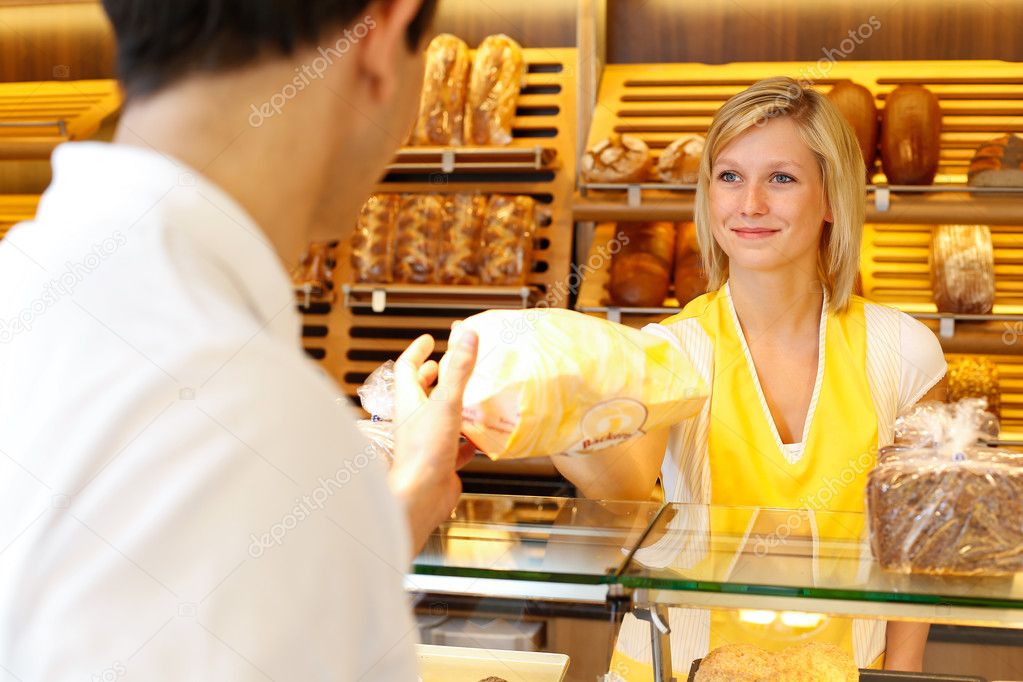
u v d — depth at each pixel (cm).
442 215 296
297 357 47
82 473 42
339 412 47
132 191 46
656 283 263
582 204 265
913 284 273
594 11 282
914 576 82
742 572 83
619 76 297
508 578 83
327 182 55
